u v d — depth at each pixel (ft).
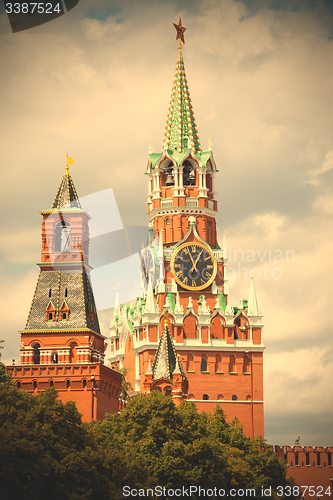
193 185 626.23
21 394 311.47
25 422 295.89
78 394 390.63
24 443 280.72
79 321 407.85
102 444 331.16
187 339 585.22
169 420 378.94
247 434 579.07
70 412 310.65
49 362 402.31
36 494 278.67
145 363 578.25
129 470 322.34
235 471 391.86
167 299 589.73
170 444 362.33
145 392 508.94
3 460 276.21
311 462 547.08
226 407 581.53
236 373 587.27
